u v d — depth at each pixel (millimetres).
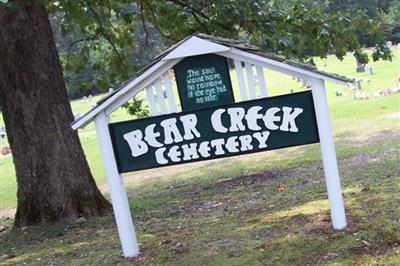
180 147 4543
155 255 4777
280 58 4379
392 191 5695
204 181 10227
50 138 7238
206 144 4512
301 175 8484
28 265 5367
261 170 10227
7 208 11328
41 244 6250
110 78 11516
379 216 4777
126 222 4785
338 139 12086
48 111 7227
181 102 4500
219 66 4449
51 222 7184
